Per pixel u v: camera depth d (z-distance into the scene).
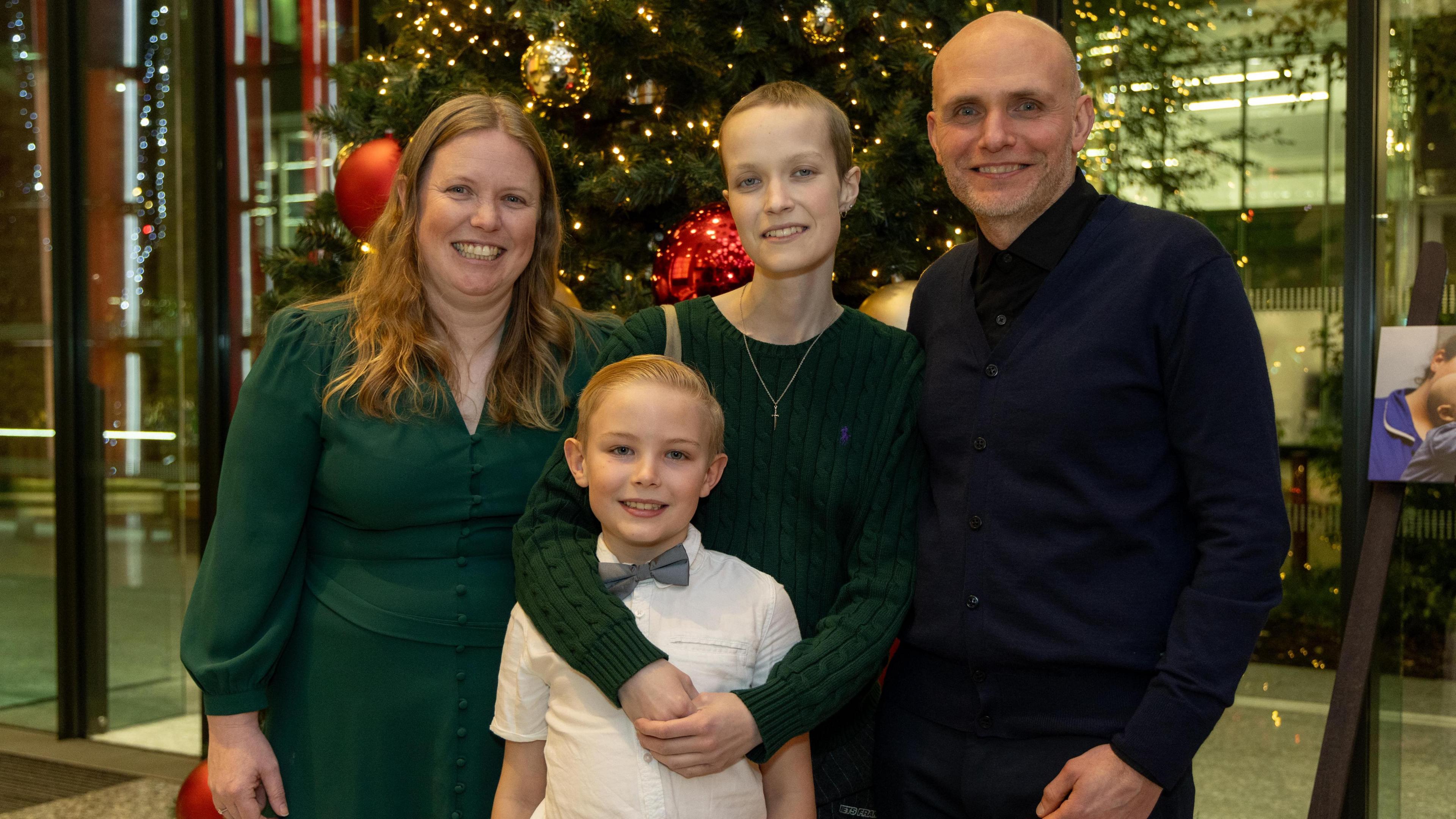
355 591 1.58
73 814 3.50
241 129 4.17
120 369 4.36
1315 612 2.99
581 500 1.53
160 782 3.82
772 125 1.47
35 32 4.46
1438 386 2.11
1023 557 1.42
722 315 1.62
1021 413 1.43
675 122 2.79
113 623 4.35
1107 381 1.39
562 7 2.57
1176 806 1.41
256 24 4.14
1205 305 1.35
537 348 1.68
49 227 4.45
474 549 1.59
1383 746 2.72
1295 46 2.98
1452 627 2.65
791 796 1.43
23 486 4.47
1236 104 3.05
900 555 1.50
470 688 1.56
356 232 2.72
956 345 1.53
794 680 1.34
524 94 2.75
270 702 1.64
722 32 2.72
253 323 4.19
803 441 1.54
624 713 1.38
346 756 1.55
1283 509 1.33
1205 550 1.34
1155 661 1.38
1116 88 3.14
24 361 4.47
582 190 2.55
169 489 4.30
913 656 1.56
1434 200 2.72
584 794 1.36
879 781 1.58
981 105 1.46
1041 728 1.41
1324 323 2.99
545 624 1.39
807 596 1.52
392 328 1.60
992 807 1.42
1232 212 3.09
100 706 4.34
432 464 1.56
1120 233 1.45
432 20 2.88
